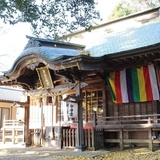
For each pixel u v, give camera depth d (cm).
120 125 1052
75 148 1023
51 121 1294
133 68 1098
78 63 923
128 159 812
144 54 960
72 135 1111
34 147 1253
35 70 1266
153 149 974
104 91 1210
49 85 1171
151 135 966
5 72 1228
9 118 2330
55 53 1084
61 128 1177
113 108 1191
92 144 1028
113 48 1223
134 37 1294
